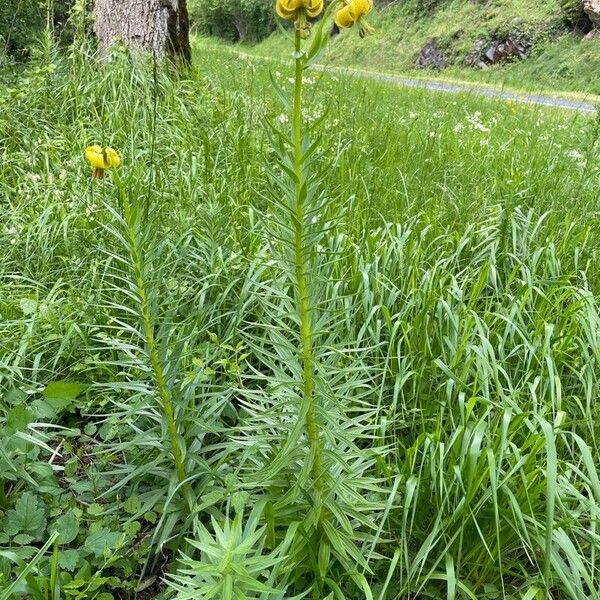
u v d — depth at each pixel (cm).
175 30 290
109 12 277
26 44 300
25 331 126
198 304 132
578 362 118
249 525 71
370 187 174
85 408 111
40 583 77
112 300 131
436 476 93
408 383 119
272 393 86
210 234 143
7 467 94
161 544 88
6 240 158
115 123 213
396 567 93
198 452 94
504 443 88
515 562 92
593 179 193
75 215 157
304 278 74
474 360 111
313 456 80
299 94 64
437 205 171
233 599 67
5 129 211
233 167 184
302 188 66
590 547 97
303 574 89
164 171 178
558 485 90
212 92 247
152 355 85
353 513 85
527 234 156
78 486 99
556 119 341
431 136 237
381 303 124
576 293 121
